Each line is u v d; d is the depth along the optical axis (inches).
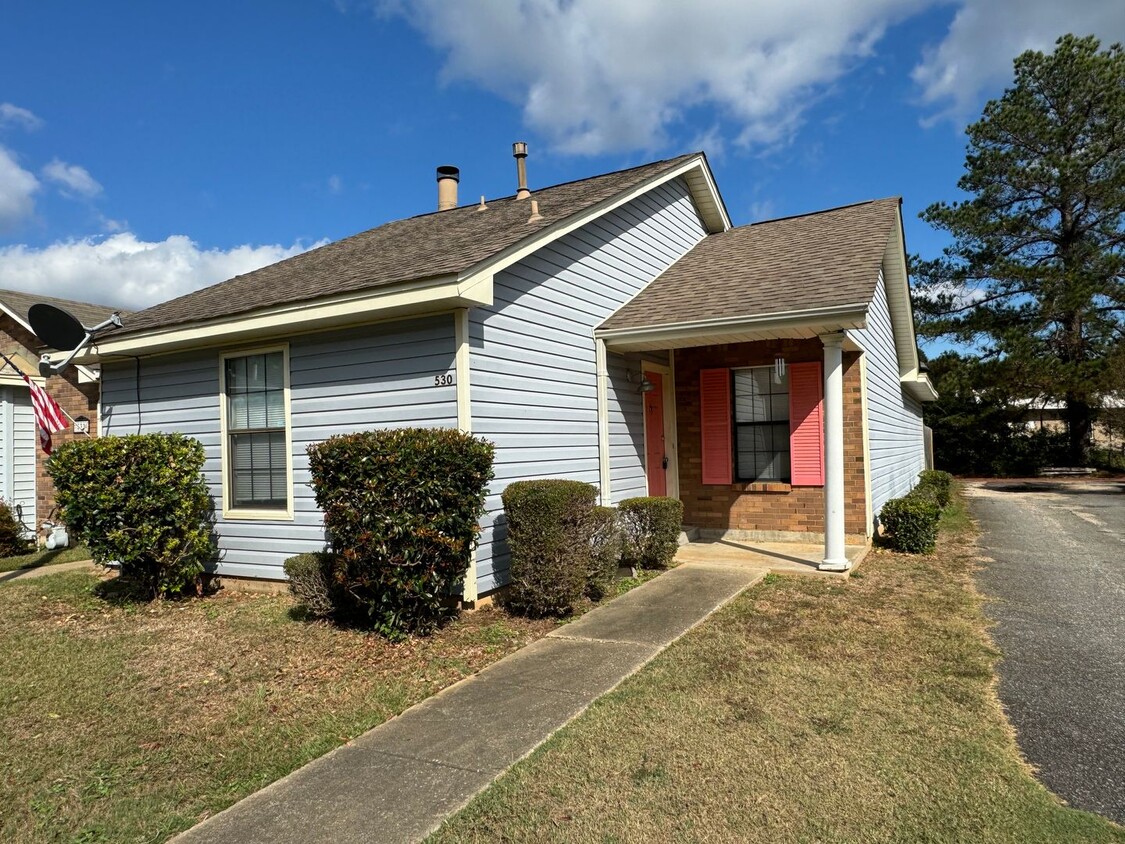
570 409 319.0
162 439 287.4
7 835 120.6
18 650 227.6
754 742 146.6
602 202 334.0
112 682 196.1
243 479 310.5
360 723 163.3
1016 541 442.9
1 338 557.6
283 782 135.6
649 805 122.2
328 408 279.4
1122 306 1122.7
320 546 282.0
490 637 226.7
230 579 310.8
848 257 347.6
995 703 170.4
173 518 283.6
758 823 116.4
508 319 275.6
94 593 311.0
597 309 347.6
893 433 538.3
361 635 231.0
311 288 278.7
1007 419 1229.7
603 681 183.9
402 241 368.5
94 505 270.8
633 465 370.3
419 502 214.4
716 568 322.0
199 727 164.6
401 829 116.6
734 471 407.8
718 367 407.8
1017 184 1154.7
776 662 197.2
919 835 112.8
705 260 431.5
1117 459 1230.9
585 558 253.9
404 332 261.1
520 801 124.1
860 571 323.0
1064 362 1147.3
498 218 354.6
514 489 251.0
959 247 1237.7
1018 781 130.3
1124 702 171.0
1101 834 113.3
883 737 149.1
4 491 455.5
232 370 311.6
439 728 158.1
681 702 168.1
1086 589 296.2
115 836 119.3
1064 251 1175.0
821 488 382.3
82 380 490.6
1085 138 1129.4
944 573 323.6
